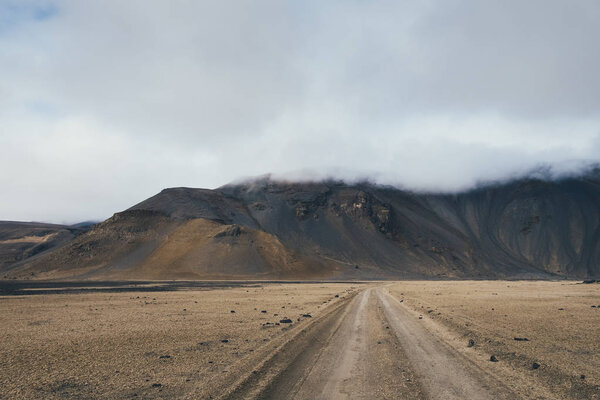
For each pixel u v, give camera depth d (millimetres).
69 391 13430
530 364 16625
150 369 16234
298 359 17719
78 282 150375
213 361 17500
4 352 19922
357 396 12453
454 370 15664
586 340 22438
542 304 48469
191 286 114500
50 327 28719
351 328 27641
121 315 36844
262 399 12227
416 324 29953
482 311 39500
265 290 92000
